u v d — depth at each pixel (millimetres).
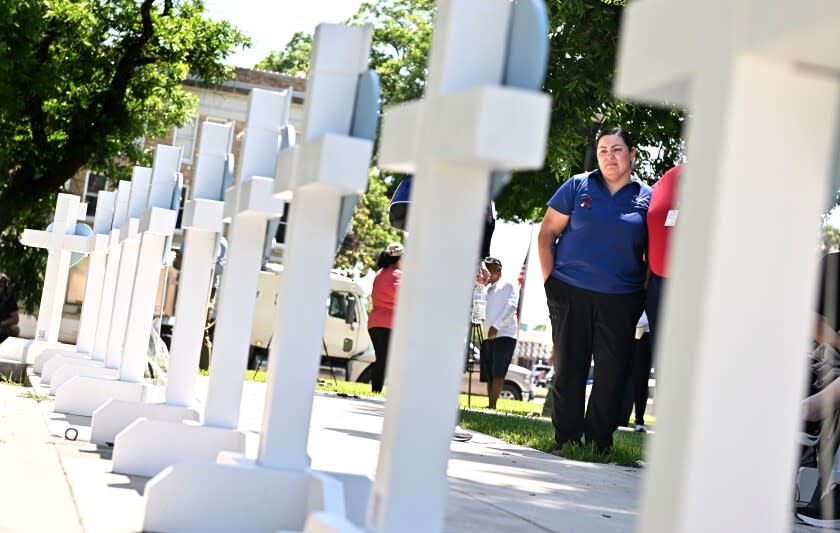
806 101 1636
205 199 4852
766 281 1614
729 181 1601
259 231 4199
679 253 1657
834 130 1647
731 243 1599
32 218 32812
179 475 3170
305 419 3316
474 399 19328
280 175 3537
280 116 4172
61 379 7598
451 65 2318
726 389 1596
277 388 3297
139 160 33219
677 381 1624
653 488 1645
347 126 3291
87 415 6480
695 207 1641
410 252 2352
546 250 7258
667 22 1798
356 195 3176
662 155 17234
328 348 23688
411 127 2443
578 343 7152
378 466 2391
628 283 7043
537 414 14992
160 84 32844
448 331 2324
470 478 5090
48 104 31531
